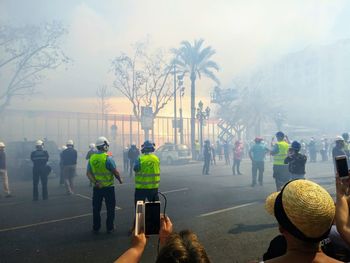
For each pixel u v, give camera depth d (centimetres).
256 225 538
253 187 970
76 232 525
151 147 535
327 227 113
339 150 884
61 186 1109
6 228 557
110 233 516
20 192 1000
